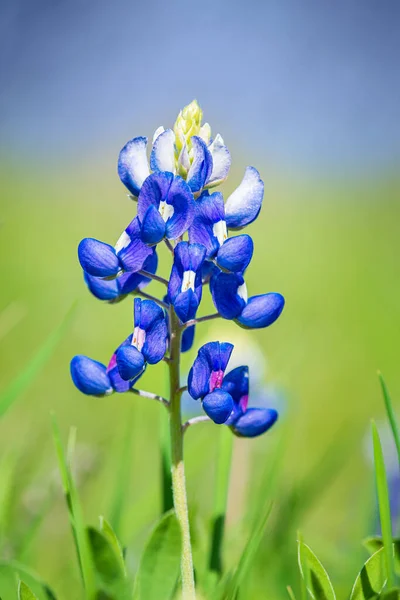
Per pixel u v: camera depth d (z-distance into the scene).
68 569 0.49
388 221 1.56
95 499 0.55
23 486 0.52
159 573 0.38
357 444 0.65
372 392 0.84
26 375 0.50
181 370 0.55
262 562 0.48
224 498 0.45
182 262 0.40
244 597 0.44
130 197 0.42
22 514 0.52
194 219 0.41
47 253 1.16
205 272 0.42
